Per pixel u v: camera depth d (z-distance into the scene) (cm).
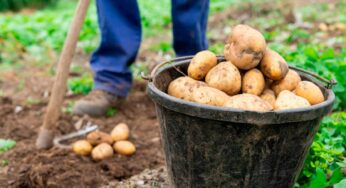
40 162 195
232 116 143
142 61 308
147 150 207
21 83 278
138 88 261
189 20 231
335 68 220
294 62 221
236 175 151
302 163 158
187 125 150
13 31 361
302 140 151
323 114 150
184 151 154
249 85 159
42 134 204
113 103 235
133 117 234
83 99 233
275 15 416
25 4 600
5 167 197
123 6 226
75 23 197
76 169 192
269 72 159
